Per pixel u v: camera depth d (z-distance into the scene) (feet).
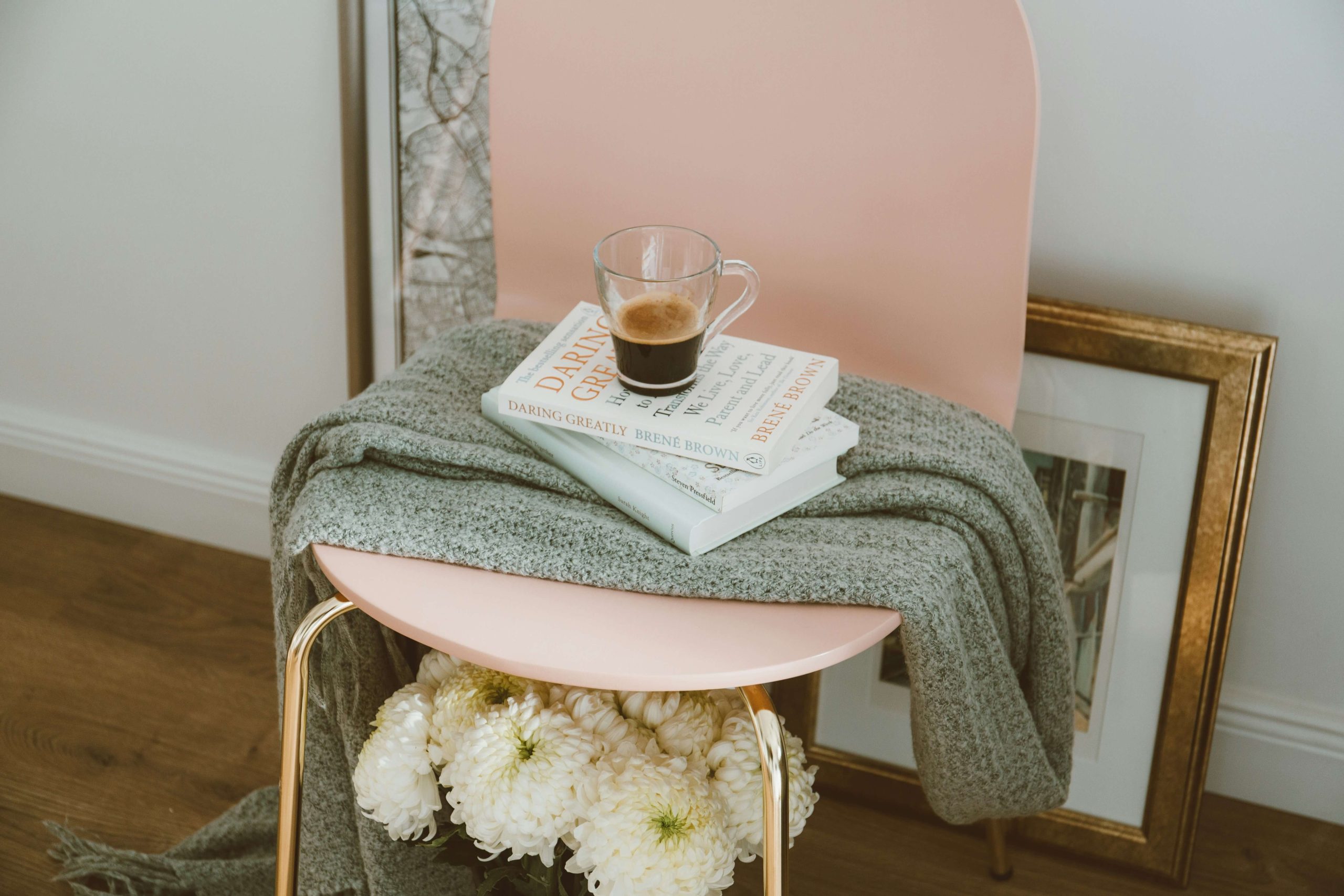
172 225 5.26
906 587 2.78
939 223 3.46
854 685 4.54
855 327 3.70
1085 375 3.97
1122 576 4.14
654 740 3.01
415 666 3.75
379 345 5.05
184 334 5.50
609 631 2.71
